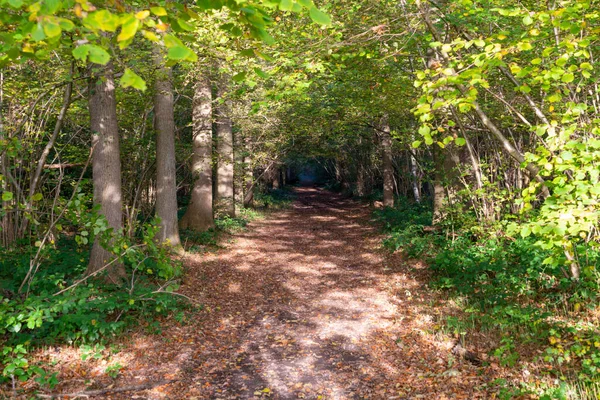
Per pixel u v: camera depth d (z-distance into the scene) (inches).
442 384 202.1
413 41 261.4
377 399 198.2
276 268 490.9
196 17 99.3
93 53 77.0
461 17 223.3
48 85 346.6
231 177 801.6
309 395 205.5
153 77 374.0
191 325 292.2
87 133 500.1
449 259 360.2
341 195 1659.7
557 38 179.0
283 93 216.1
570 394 170.4
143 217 588.1
